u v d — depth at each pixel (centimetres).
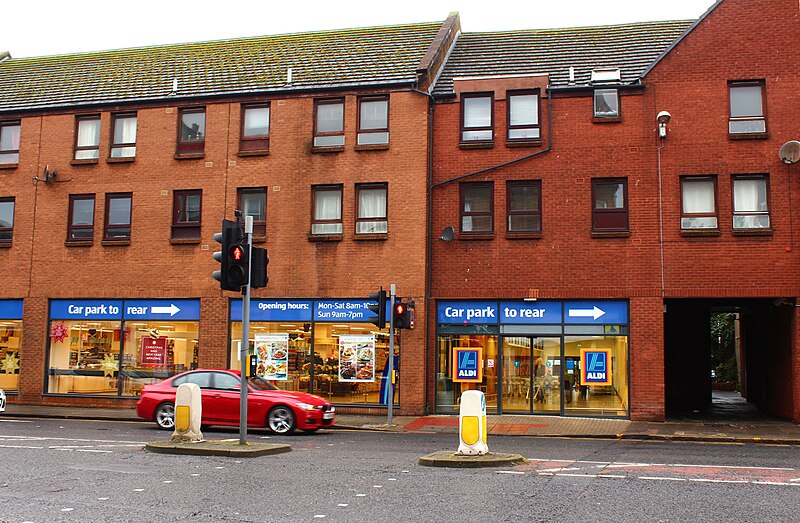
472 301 2258
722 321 4166
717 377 4103
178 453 1331
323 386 2298
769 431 1897
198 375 1847
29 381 2500
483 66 2509
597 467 1212
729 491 982
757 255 2097
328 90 2384
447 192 2295
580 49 2539
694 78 2191
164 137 2488
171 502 896
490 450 1479
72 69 2891
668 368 2592
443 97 2331
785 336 2145
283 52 2728
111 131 2539
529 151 2255
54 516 816
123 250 2475
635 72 2330
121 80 2706
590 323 2180
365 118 2370
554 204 2222
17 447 1410
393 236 2284
